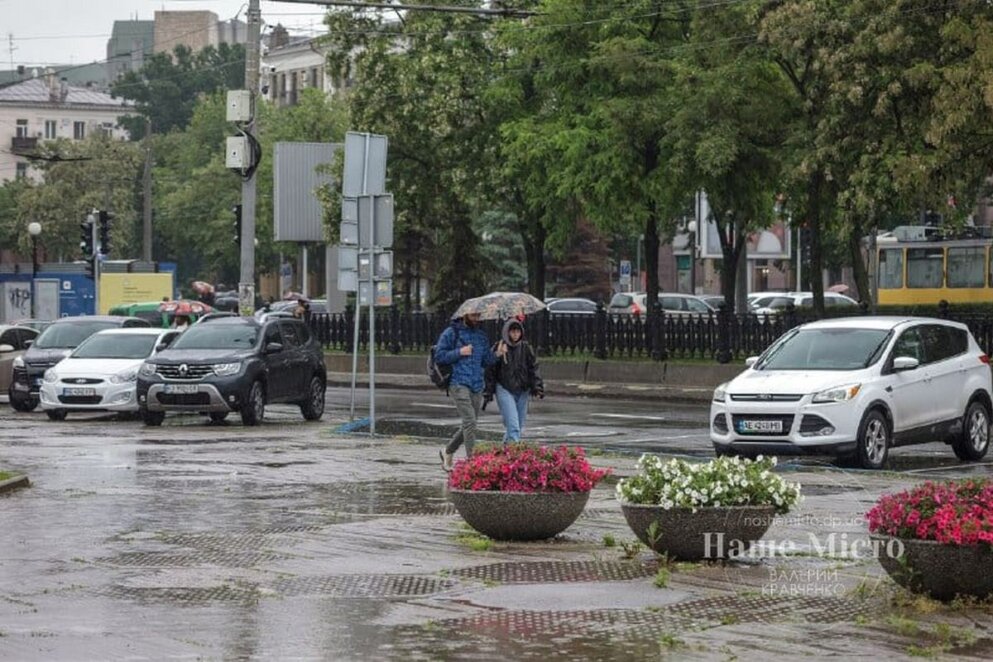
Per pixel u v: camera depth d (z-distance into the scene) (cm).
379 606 1694
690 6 6644
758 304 10081
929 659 1431
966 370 3541
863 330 3434
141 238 18075
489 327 7281
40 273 11081
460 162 7788
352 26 8062
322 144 9156
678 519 1920
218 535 2242
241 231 6125
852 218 5897
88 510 2539
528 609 1667
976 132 5528
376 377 7375
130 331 5053
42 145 17212
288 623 1605
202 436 4131
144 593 1783
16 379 5328
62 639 1529
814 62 5884
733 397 3294
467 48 7794
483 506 2125
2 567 1972
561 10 6900
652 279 6988
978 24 5519
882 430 3284
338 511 2511
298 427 4512
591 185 6806
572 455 2161
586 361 6700
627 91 6781
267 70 19650
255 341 4638
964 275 8869
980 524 1609
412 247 8519
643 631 1554
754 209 6669
